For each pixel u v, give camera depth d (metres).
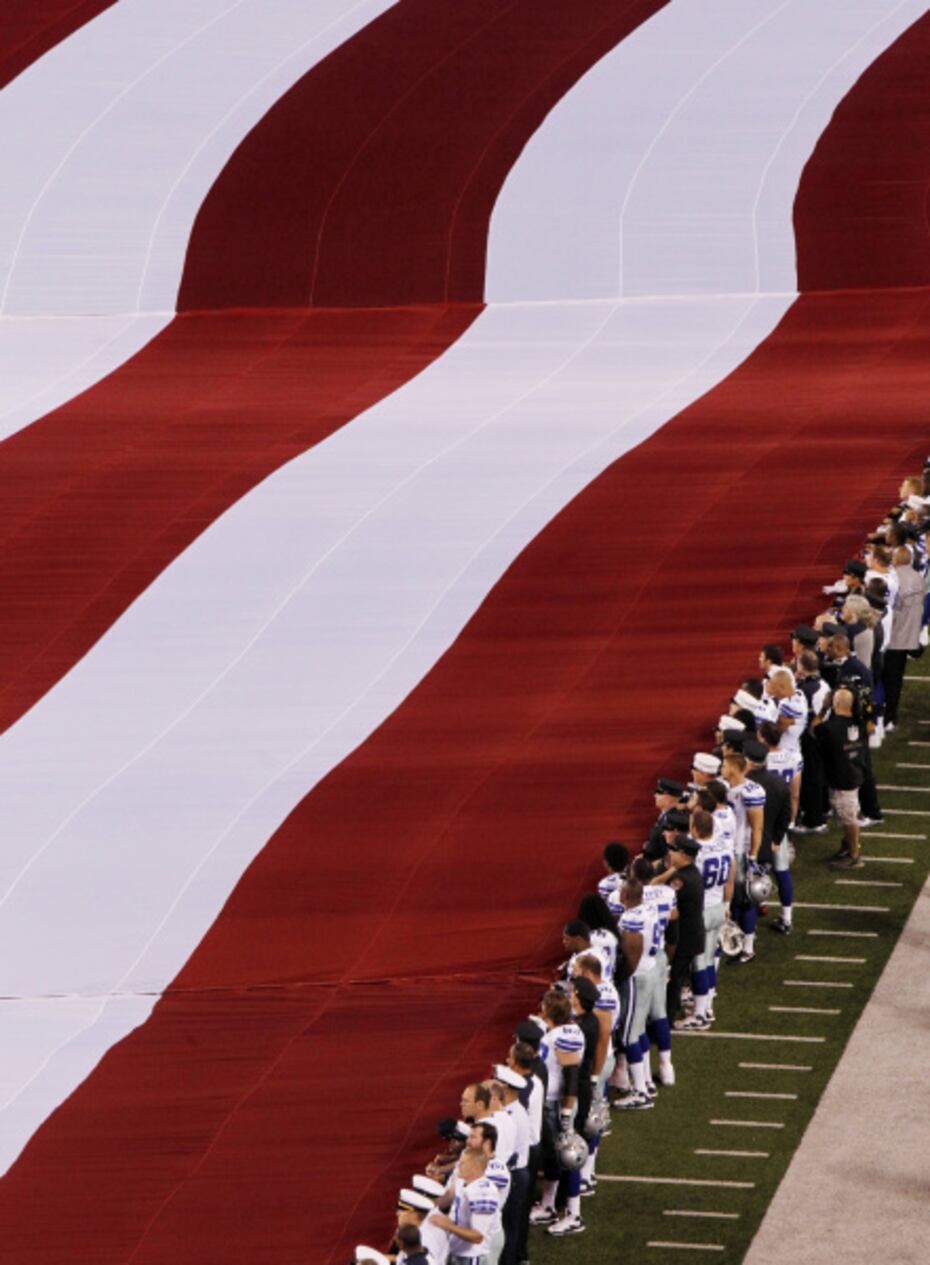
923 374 129.38
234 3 177.75
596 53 168.75
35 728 94.88
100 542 110.81
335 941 79.94
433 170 155.25
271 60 168.75
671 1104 78.44
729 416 124.00
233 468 118.94
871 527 109.62
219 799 89.12
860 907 91.25
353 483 116.50
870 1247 70.06
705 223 148.00
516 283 144.00
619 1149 76.00
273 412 127.19
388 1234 65.06
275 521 112.50
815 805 96.62
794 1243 70.50
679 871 81.00
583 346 136.00
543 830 86.19
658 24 173.25
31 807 89.00
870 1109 77.62
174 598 105.31
